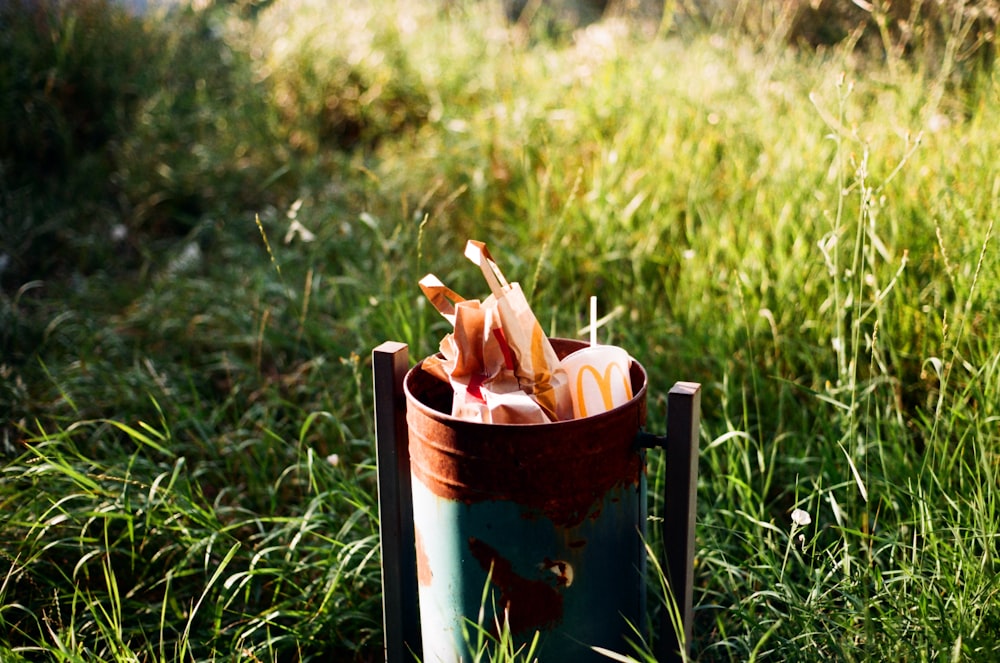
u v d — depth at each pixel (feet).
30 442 8.12
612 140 10.77
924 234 8.00
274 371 9.11
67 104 13.10
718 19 11.71
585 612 6.11
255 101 14.10
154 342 9.37
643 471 6.24
